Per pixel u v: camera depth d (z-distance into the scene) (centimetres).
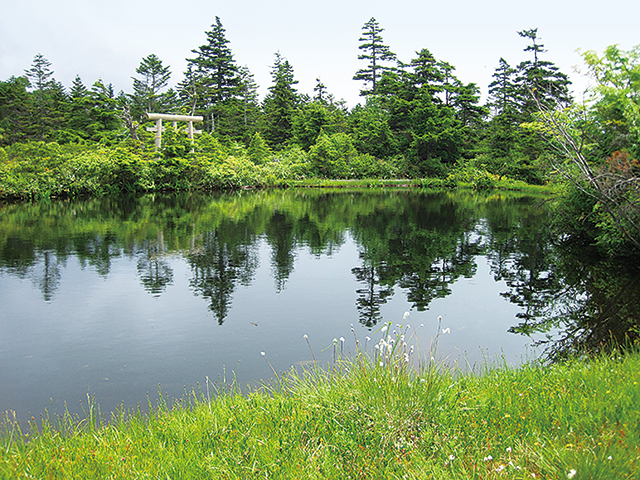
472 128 5334
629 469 225
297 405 336
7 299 737
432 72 5141
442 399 323
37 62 6775
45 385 461
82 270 931
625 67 887
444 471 247
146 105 5216
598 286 826
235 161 3638
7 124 5172
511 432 289
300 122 5538
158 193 3105
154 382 465
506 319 658
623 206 820
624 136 867
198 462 267
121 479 254
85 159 2764
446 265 1009
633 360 404
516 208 2256
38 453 288
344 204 2422
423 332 608
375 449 275
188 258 1052
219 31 5816
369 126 5144
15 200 2400
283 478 252
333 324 634
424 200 2727
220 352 539
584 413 298
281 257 1078
